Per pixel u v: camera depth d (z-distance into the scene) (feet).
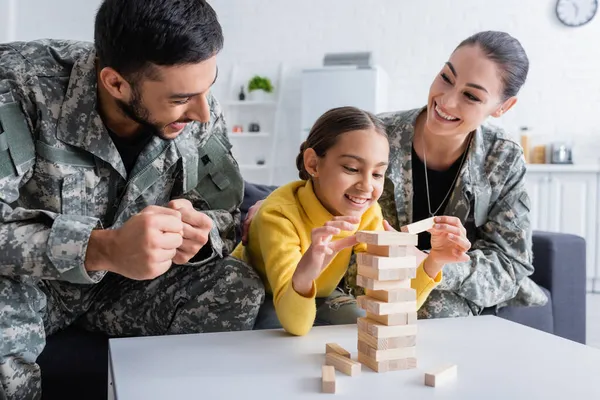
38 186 3.27
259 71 14.66
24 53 3.29
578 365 2.46
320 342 2.86
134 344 2.79
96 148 3.27
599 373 2.36
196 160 3.80
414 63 13.88
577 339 5.75
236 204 4.09
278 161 14.70
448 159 4.71
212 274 3.52
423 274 3.34
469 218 4.71
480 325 3.20
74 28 14.19
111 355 2.60
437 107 4.29
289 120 14.62
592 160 12.79
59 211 3.31
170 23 2.57
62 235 2.66
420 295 3.37
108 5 2.73
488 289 4.25
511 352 2.66
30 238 2.68
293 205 3.65
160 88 2.73
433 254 3.29
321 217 3.59
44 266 2.68
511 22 13.23
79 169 3.31
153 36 2.56
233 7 14.64
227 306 3.51
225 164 4.06
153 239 2.47
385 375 2.35
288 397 2.09
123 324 3.70
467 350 2.69
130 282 3.73
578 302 5.74
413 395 2.10
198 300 3.51
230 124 14.87
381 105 13.17
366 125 3.33
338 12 14.23
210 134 3.98
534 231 6.18
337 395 2.11
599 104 12.77
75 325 3.90
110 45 2.70
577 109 12.88
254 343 2.83
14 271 2.71
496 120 13.28
